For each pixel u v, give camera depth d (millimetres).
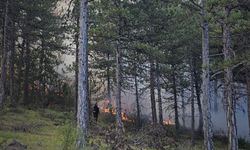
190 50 34906
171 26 32062
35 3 30875
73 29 33312
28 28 33375
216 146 34125
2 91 28156
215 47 31547
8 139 17203
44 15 32438
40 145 17047
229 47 21062
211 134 19234
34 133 21078
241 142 36219
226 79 21766
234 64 19938
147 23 30891
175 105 38469
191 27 31547
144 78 38406
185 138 34906
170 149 21125
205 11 19781
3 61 28516
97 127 20000
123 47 30141
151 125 21172
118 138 16750
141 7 30641
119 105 27609
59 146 16141
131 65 36094
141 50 30141
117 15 28328
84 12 17547
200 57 36000
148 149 19484
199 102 39094
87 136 16312
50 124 25859
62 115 32812
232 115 21734
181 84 38875
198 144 31859
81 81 17094
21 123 23938
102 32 27938
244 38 23547
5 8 30062
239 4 20594
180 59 36594
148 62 37281
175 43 33938
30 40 37312
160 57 30250
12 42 33938
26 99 38812
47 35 34875
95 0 29203
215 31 26797
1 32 33125
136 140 19156
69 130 14039
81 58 17281
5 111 27391
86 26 17562
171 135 29672
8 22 30578
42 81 42781
